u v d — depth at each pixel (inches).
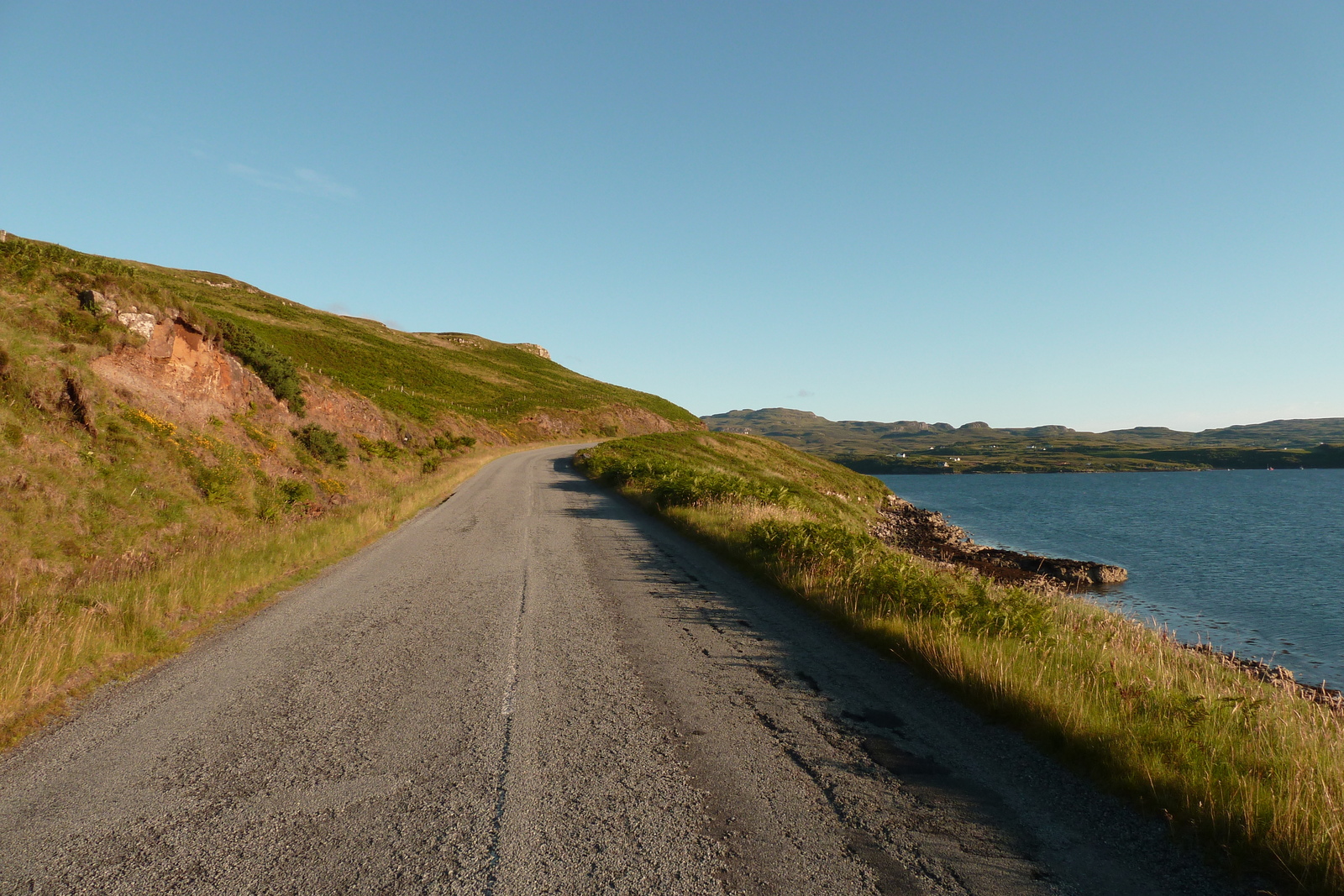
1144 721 174.2
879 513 1865.2
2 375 446.3
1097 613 360.2
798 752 167.0
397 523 633.0
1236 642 591.2
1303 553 1258.6
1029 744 173.8
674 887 112.9
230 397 751.1
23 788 145.3
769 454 2407.7
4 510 365.7
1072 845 127.8
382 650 249.6
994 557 1040.2
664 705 198.2
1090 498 3425.2
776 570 397.4
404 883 113.2
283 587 359.3
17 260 576.4
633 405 4591.5
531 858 120.5
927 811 139.4
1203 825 132.3
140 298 641.0
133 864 118.4
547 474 1333.7
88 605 267.9
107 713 187.6
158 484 492.4
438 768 155.9
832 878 116.2
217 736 173.2
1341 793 134.8
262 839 126.3
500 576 396.2
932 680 222.4
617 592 357.1
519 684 214.1
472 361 4475.9
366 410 1288.1
